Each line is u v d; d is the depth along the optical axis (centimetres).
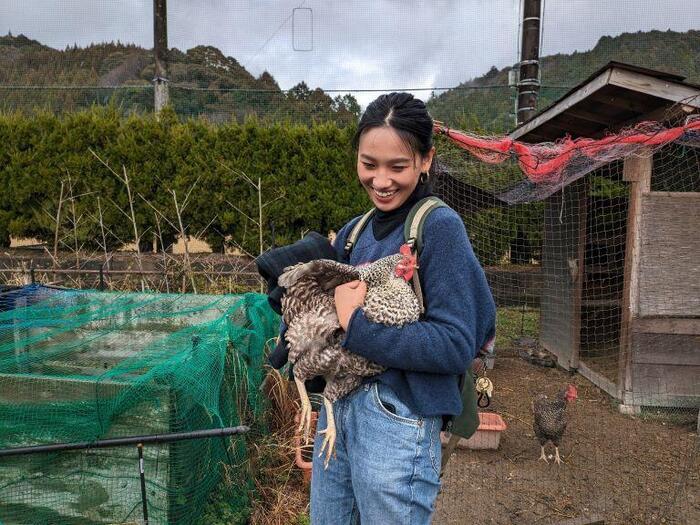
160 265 719
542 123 571
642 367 513
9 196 850
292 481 351
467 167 509
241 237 851
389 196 160
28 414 248
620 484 376
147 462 259
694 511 338
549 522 326
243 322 364
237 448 325
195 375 261
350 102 877
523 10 838
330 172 844
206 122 864
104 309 370
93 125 837
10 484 257
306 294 160
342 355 152
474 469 398
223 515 292
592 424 488
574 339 632
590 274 685
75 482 260
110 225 843
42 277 630
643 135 416
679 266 502
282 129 841
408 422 149
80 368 316
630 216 510
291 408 387
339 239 189
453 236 150
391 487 148
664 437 459
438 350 140
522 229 739
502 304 753
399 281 148
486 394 461
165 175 845
